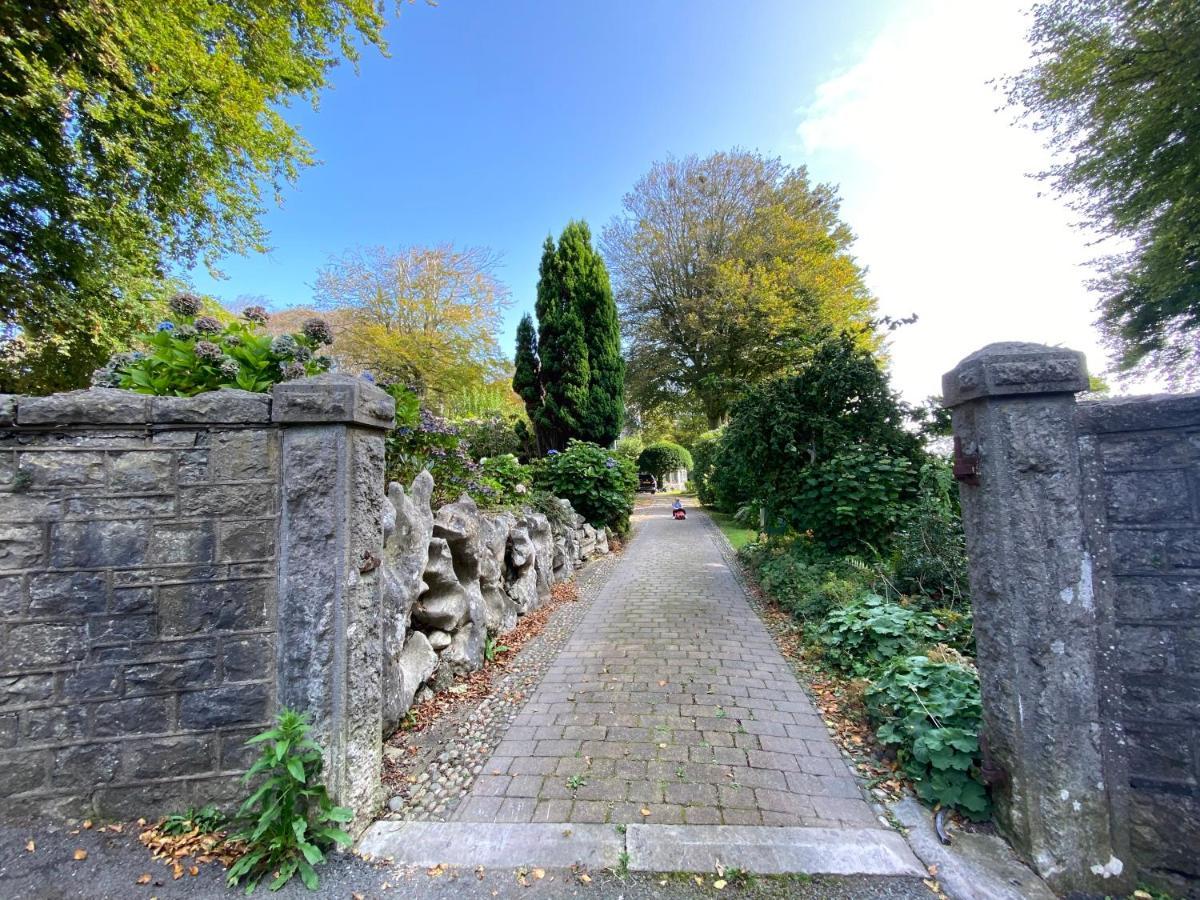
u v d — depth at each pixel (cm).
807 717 287
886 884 161
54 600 176
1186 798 153
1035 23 704
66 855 166
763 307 1591
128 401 180
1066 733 160
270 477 189
